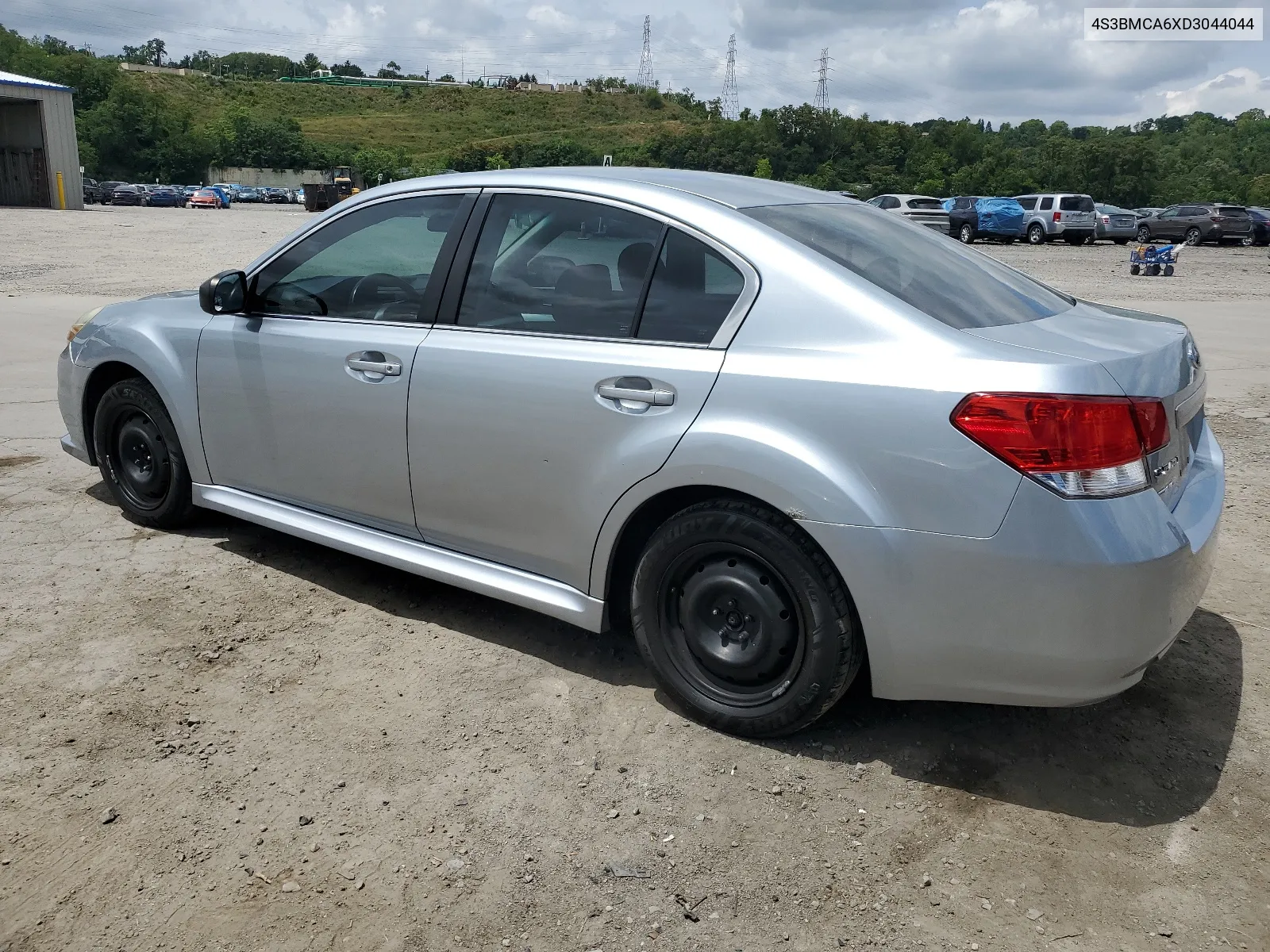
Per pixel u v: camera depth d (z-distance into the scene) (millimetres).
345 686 3324
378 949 2225
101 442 4727
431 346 3477
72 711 3119
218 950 2209
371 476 3719
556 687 3354
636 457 2998
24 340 10062
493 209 3496
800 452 2727
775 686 2973
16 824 2592
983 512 2535
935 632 2656
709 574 3006
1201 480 3109
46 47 132375
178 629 3686
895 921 2332
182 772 2830
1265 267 26516
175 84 175625
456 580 3566
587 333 3188
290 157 116625
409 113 185750
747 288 2926
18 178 47562
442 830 2617
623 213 3201
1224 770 2943
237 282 4000
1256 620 3984
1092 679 2562
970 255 3521
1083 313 3270
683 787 2820
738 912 2354
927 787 2836
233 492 4270
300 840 2564
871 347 2719
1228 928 2318
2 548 4406
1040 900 2402
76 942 2221
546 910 2350
